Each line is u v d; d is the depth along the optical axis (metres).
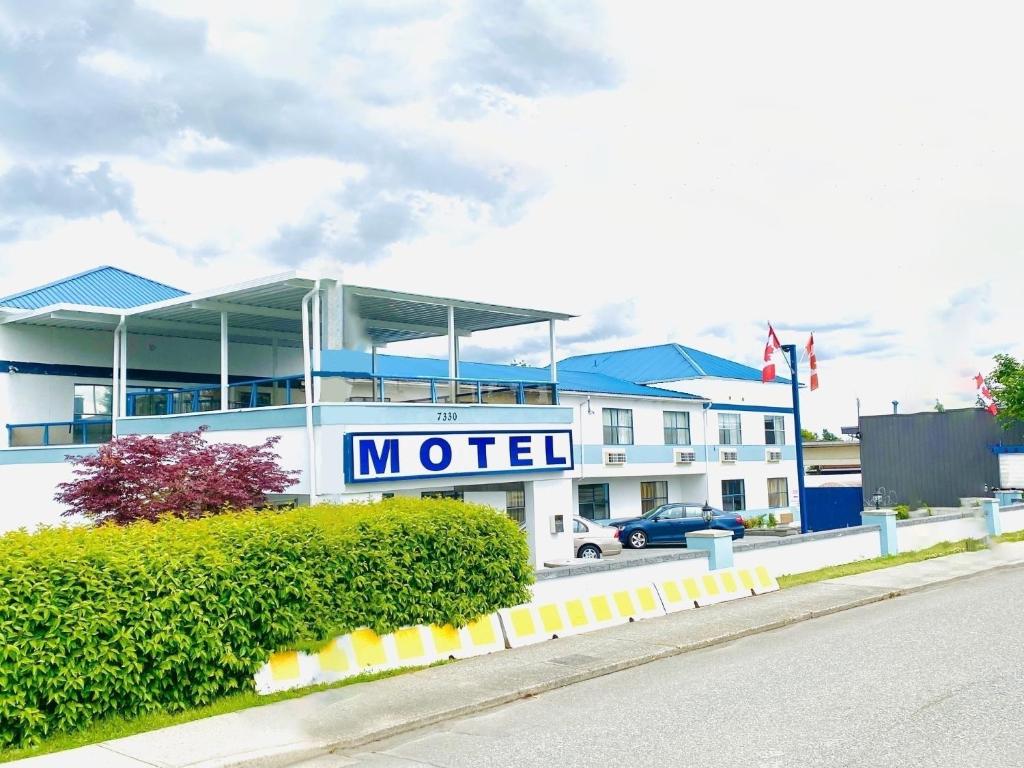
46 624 7.62
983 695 8.27
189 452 14.49
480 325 22.27
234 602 8.87
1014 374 33.06
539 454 19.45
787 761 6.62
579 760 6.96
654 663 10.70
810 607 13.92
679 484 37.00
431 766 7.09
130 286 25.52
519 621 11.62
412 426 17.20
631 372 39.66
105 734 7.80
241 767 7.20
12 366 20.55
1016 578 16.97
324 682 9.55
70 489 14.30
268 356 24.59
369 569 10.20
